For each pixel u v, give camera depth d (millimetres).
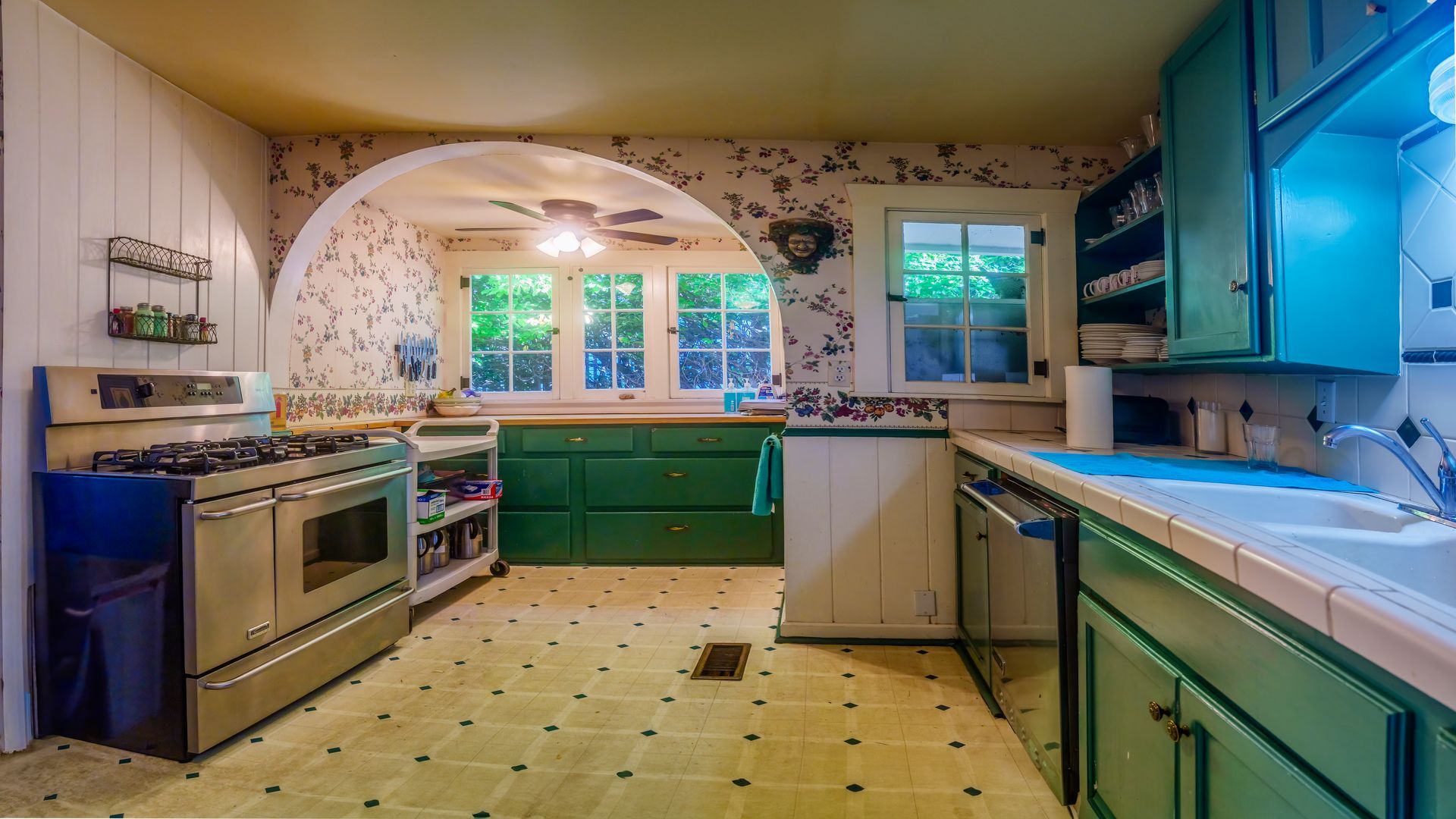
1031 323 2789
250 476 2012
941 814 1641
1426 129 1423
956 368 2797
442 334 4656
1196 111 1834
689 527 4023
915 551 2799
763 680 2408
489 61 2182
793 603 2809
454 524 3584
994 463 2223
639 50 2105
